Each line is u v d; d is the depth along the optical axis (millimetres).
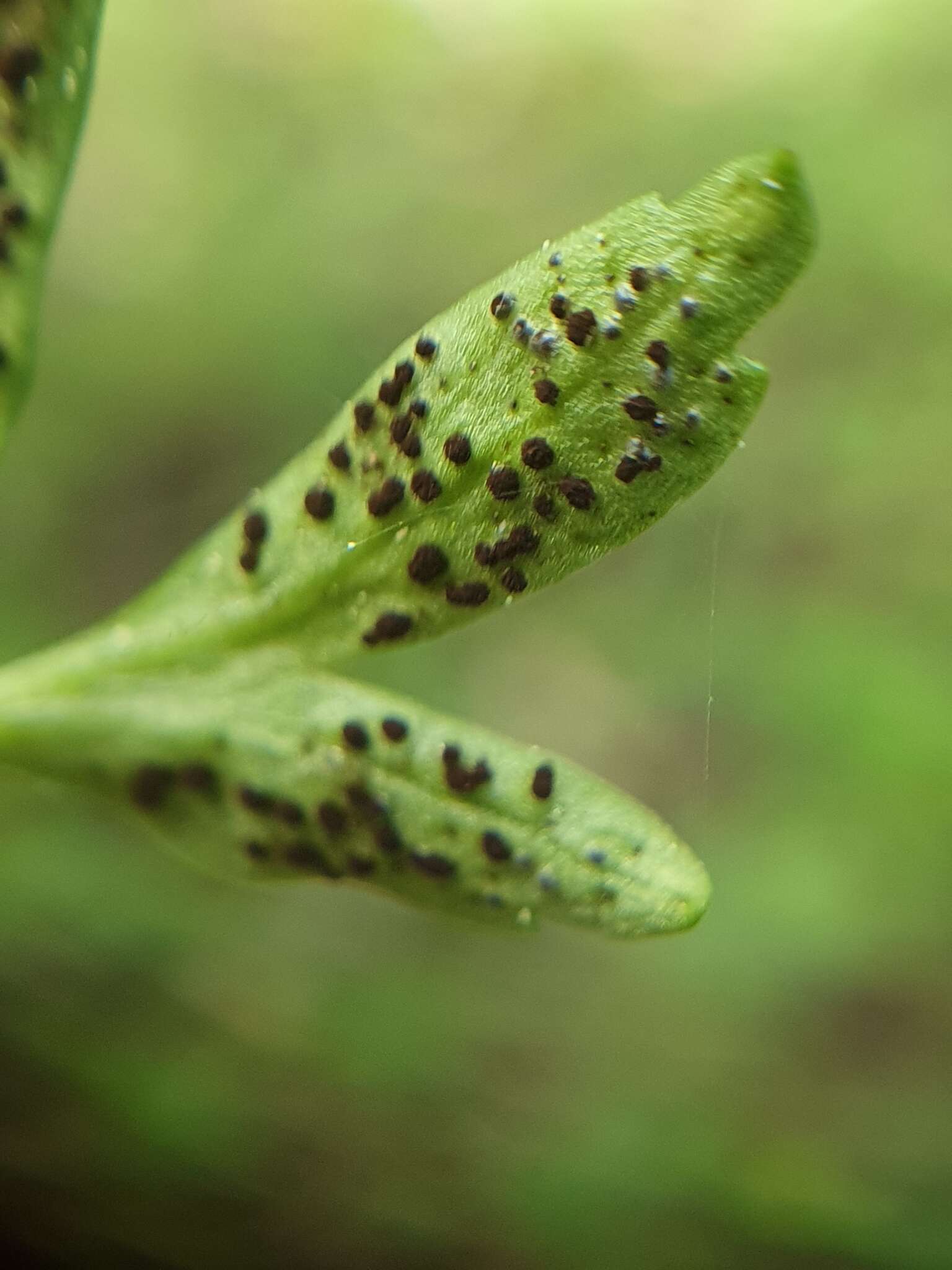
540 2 255
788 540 156
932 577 145
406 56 256
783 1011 103
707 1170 72
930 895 112
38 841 93
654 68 241
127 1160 59
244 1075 71
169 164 240
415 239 222
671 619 153
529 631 158
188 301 209
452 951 110
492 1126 75
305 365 199
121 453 188
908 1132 85
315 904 111
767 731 134
